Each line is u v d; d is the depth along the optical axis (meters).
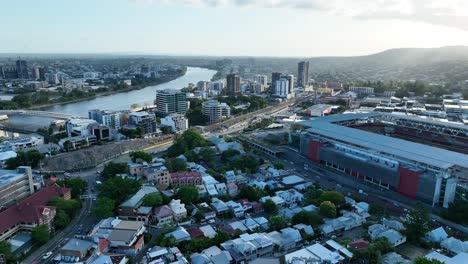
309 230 175.75
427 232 174.38
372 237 171.25
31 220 174.62
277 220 182.38
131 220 187.00
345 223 183.75
